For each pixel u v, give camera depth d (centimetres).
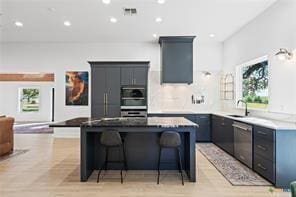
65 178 407
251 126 438
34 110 1372
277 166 357
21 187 366
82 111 809
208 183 383
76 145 673
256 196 331
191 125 395
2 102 1309
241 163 489
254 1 457
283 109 445
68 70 809
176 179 405
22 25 617
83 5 482
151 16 543
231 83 702
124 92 730
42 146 661
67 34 704
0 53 815
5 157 542
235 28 631
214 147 643
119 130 396
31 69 814
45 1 462
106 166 452
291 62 420
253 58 562
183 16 541
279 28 453
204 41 765
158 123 413
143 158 455
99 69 734
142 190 356
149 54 788
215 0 455
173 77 709
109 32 677
